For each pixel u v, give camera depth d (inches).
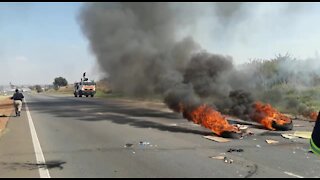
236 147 372.2
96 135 472.7
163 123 600.7
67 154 346.6
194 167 285.7
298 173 264.7
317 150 242.2
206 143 397.4
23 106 1200.2
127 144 397.7
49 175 268.7
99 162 309.6
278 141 407.5
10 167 295.0
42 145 400.2
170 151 353.7
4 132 518.9
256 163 297.4
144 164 299.3
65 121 666.8
